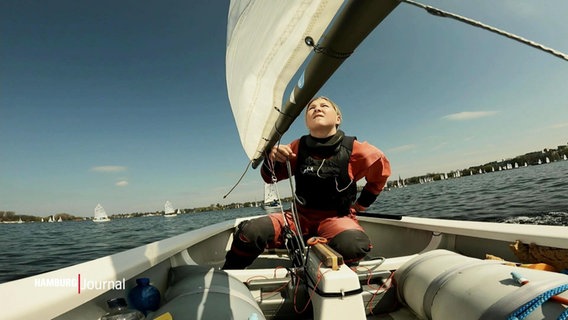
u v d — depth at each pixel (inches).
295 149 89.3
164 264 65.3
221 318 39.1
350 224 74.0
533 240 57.7
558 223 425.1
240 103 62.9
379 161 83.6
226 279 52.7
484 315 36.1
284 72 47.2
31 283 37.9
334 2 32.4
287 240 74.1
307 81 39.2
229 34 57.4
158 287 60.4
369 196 93.4
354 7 25.0
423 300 51.4
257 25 43.9
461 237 79.4
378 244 118.2
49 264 544.7
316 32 37.3
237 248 75.1
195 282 50.4
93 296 38.5
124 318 44.2
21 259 614.9
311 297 51.4
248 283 62.1
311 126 79.7
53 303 32.5
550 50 18.8
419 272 55.8
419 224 89.1
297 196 84.6
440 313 45.5
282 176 90.4
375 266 66.4
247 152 86.1
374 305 61.1
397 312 61.6
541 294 32.8
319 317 44.5
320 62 33.9
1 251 780.0
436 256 58.9
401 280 61.0
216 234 107.0
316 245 56.0
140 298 48.2
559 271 53.1
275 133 62.7
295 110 49.4
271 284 62.4
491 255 67.9
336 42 29.8
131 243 895.1
